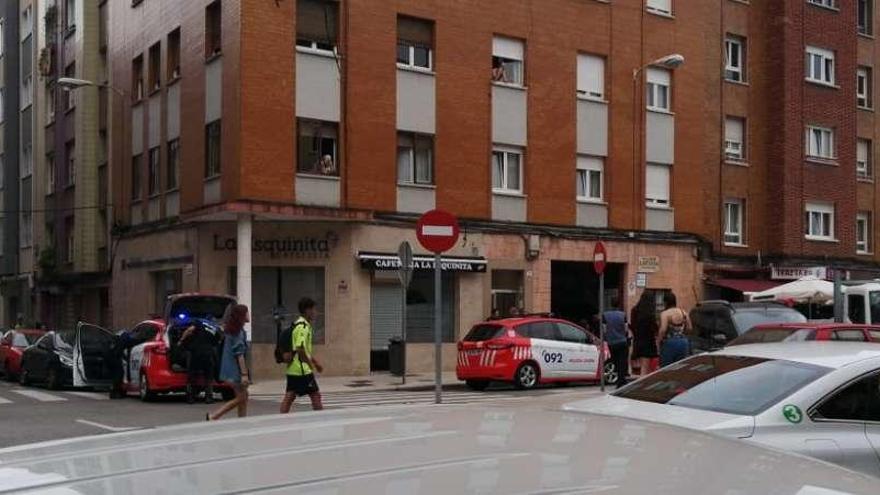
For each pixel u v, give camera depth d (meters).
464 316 23.84
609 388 18.41
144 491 1.65
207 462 1.89
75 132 32.16
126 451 2.08
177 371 16.55
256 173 20.95
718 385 6.18
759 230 30.70
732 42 30.55
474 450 1.96
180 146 24.25
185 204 23.89
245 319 11.69
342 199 22.12
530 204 25.06
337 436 2.18
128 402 16.98
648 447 2.10
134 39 27.70
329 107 22.05
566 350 19.14
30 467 1.92
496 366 18.48
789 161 30.69
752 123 30.69
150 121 26.50
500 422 2.38
